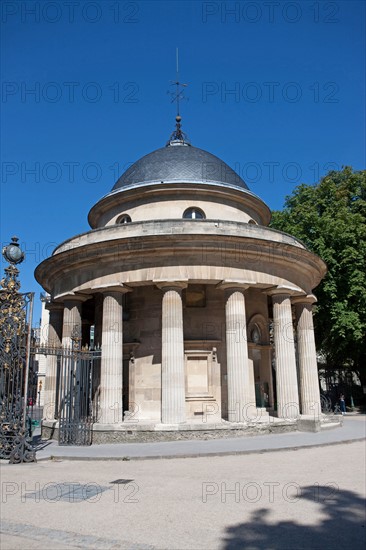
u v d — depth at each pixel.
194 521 8.88
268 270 24.52
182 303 24.75
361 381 45.06
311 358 27.92
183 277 22.62
